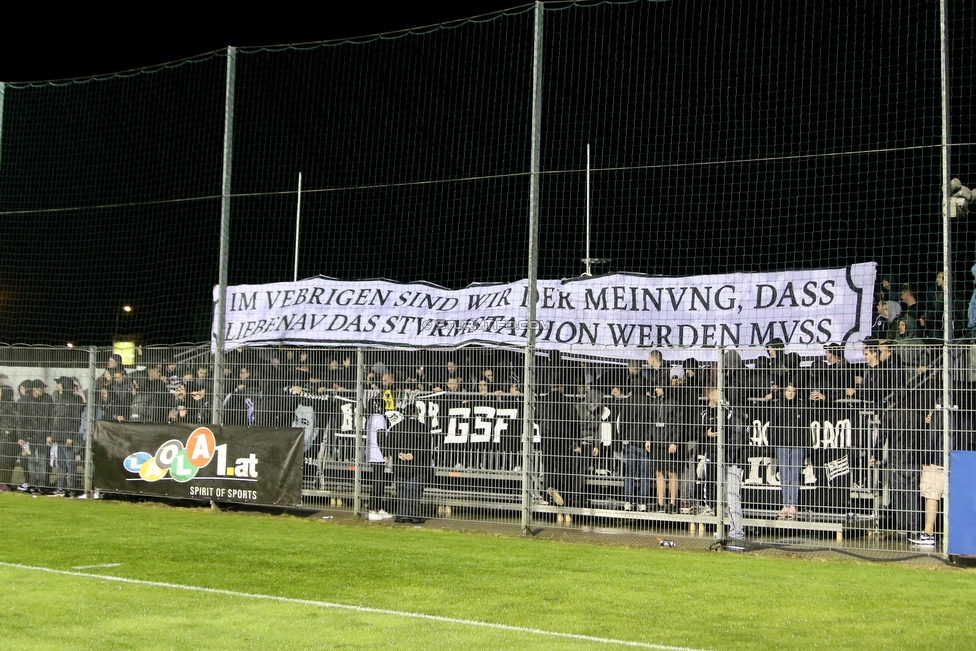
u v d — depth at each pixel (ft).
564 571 26.13
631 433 31.99
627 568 26.76
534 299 33.68
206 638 18.22
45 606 20.80
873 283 34.81
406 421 35.12
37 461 42.32
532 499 32.99
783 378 30.40
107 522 34.14
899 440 29.19
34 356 42.57
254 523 34.63
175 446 38.22
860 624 20.42
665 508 31.65
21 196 59.77
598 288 37.47
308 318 42.01
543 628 19.56
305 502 37.70
